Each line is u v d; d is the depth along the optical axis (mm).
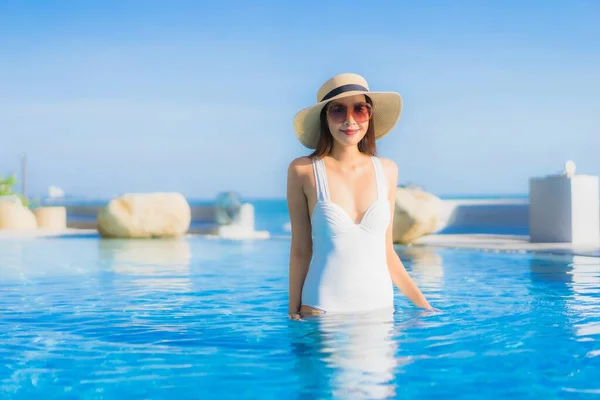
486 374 2895
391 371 2955
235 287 6121
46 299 5453
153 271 7688
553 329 3805
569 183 11156
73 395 2713
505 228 17953
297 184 4254
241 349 3436
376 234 4137
